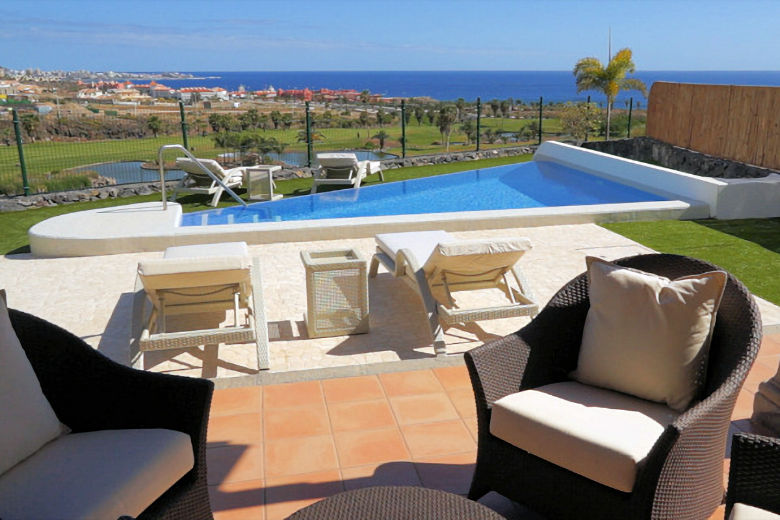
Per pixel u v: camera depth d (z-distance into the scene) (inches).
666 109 517.0
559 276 236.8
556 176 481.7
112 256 269.1
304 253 186.5
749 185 332.2
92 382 97.9
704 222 325.1
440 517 77.4
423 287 171.5
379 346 172.9
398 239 214.4
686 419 82.4
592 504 91.5
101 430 98.1
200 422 93.8
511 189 444.5
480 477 105.3
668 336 102.4
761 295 213.8
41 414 91.5
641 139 544.7
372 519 76.8
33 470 85.2
